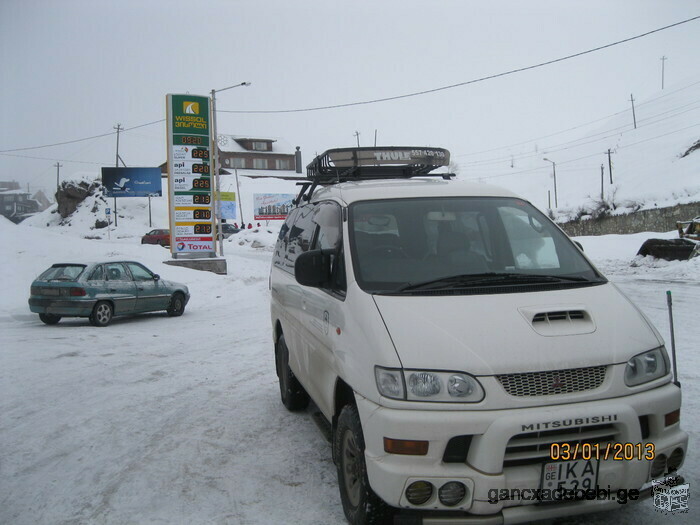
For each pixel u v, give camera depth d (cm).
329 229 457
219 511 396
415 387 308
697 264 1884
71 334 1140
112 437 545
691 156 7850
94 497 420
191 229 2472
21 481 448
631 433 313
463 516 308
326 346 414
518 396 307
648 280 1761
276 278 652
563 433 308
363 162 549
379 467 310
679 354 770
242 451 507
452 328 328
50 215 8225
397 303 352
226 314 1494
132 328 1240
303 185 625
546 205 9912
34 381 750
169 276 2058
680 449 335
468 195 455
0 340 1059
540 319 339
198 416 607
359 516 342
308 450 507
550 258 416
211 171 2494
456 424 300
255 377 777
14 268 1944
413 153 559
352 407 364
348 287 381
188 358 903
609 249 2917
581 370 316
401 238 410
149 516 389
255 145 9769
